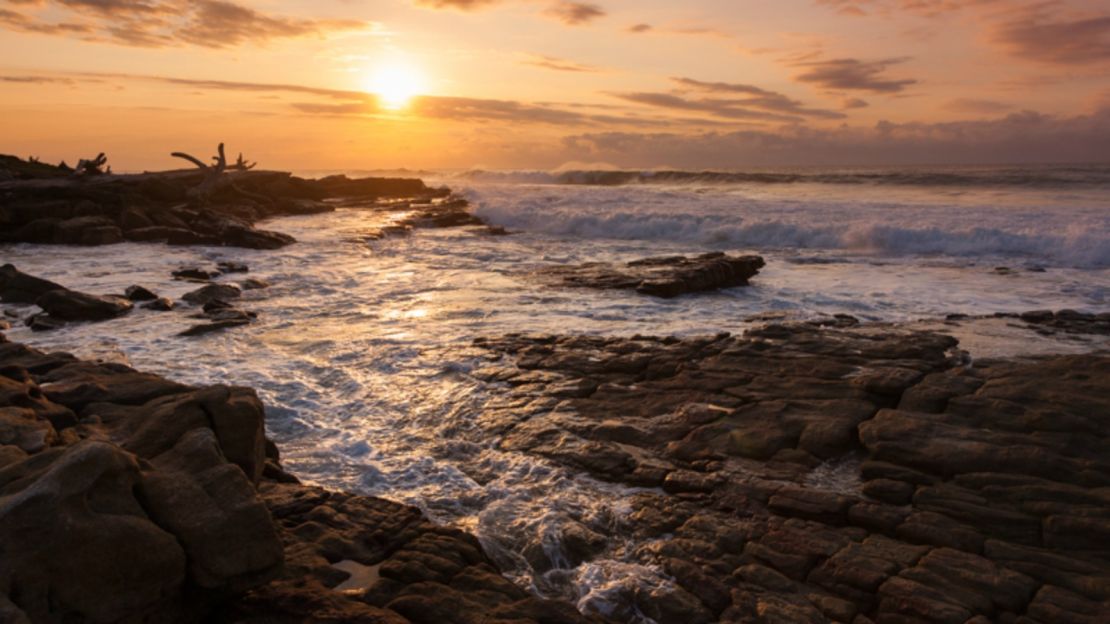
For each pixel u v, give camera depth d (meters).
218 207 35.12
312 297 16.89
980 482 6.88
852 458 7.77
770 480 7.33
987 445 7.33
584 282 18.33
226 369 11.14
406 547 5.73
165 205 34.31
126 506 4.34
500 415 9.28
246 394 6.66
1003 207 28.39
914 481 7.10
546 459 8.09
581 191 44.97
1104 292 16.92
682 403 9.25
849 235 25.11
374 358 11.71
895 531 6.35
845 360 10.18
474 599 5.04
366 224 33.09
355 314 15.04
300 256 23.66
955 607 5.30
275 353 12.09
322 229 30.95
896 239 24.31
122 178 34.78
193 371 11.00
